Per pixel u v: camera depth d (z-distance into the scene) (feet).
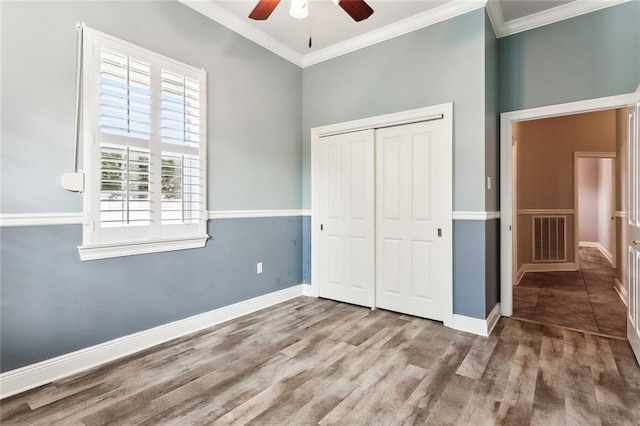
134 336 8.25
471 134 9.57
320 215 13.15
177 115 9.03
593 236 27.30
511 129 10.94
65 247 7.06
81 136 7.25
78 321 7.29
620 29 9.11
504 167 10.91
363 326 9.96
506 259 10.93
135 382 6.82
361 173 11.94
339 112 12.46
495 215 10.58
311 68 13.28
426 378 6.97
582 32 9.62
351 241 12.23
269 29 11.15
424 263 10.59
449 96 9.94
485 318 9.38
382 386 6.67
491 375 7.08
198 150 9.57
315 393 6.43
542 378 6.96
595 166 27.20
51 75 6.82
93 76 7.35
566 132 18.11
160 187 8.63
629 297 8.61
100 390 6.52
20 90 6.45
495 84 10.61
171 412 5.84
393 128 11.23
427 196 10.50
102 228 7.58
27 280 6.58
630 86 8.97
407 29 10.70
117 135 7.80
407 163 10.91
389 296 11.40
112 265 7.86
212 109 10.03
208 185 9.95
